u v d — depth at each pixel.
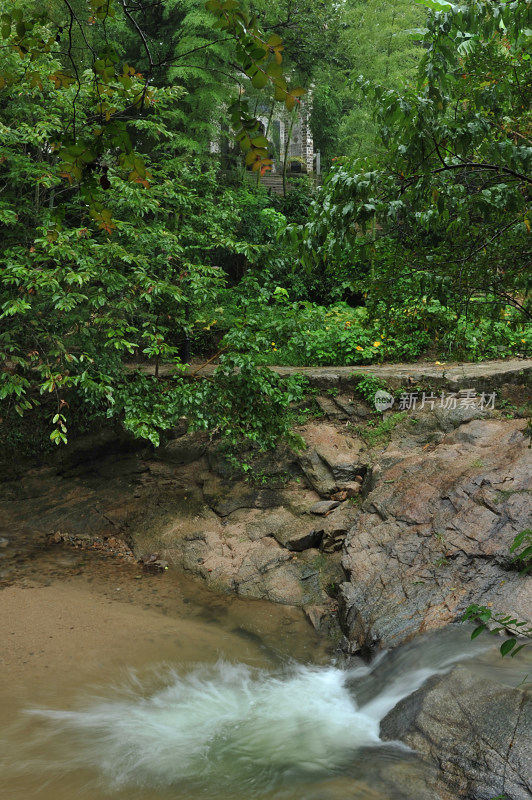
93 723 5.10
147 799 4.11
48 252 6.93
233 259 14.85
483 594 5.72
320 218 2.68
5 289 7.76
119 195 7.74
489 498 6.62
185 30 13.55
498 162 2.50
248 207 14.56
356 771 4.28
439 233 3.03
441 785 3.93
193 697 5.51
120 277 7.49
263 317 8.57
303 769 4.38
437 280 3.04
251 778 4.30
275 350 11.36
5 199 8.20
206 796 4.11
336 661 6.10
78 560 8.55
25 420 10.60
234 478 9.16
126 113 11.04
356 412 9.45
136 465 10.01
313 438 9.15
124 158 1.48
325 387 9.75
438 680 4.72
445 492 7.00
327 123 23.30
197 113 14.41
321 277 14.35
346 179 2.56
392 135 2.62
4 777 4.38
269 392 7.80
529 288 2.99
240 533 8.36
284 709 5.30
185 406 7.80
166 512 9.17
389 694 5.16
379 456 8.52
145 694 5.57
